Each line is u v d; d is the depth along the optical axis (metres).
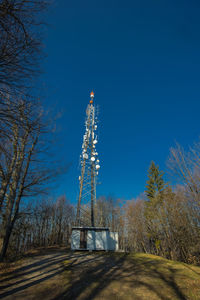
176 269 10.72
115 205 38.66
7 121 4.12
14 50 3.79
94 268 9.88
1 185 8.38
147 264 11.52
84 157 22.56
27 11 3.77
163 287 7.48
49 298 5.92
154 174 33.47
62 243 30.23
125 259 12.77
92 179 21.50
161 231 25.61
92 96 28.45
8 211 9.88
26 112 4.28
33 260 11.18
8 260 10.38
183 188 19.39
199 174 17.31
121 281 7.91
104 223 34.88
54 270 9.10
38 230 26.61
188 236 19.83
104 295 6.40
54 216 30.14
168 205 22.97
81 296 6.20
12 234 12.62
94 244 16.48
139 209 32.81
